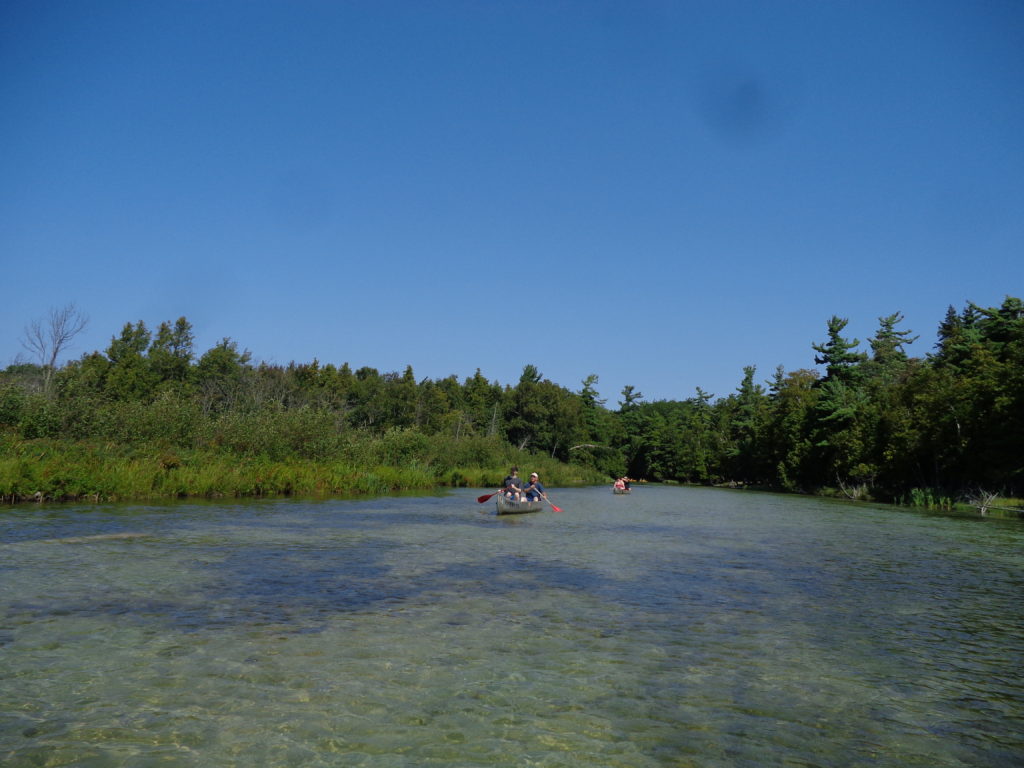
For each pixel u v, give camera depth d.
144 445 27.66
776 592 11.43
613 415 119.50
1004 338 48.19
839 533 22.08
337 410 73.19
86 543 14.28
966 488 40.62
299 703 6.05
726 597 10.91
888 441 46.72
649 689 6.62
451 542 16.81
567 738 5.48
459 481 49.53
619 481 54.03
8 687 6.27
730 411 103.25
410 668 7.03
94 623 8.37
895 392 49.88
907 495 44.25
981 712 6.27
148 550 13.72
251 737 5.36
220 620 8.66
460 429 80.81
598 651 7.76
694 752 5.29
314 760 5.01
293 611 9.22
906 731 5.80
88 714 5.73
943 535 21.97
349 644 7.79
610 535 19.70
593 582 11.88
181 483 26.20
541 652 7.66
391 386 81.56
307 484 32.00
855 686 6.87
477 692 6.42
